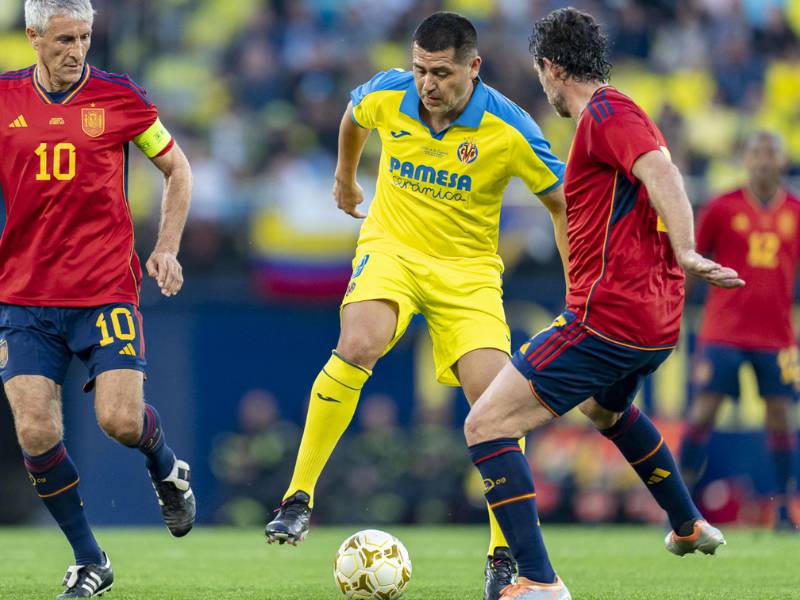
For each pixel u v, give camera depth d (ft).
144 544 113.09
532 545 57.57
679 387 159.94
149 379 164.04
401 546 65.31
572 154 58.39
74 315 65.05
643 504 156.25
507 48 196.75
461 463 159.12
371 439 159.22
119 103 66.28
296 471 71.46
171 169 69.26
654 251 57.16
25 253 65.10
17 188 64.54
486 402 58.49
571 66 59.00
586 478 157.48
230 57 199.52
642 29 205.98
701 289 159.43
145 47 199.00
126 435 64.59
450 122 69.77
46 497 65.26
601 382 58.03
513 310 168.04
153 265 67.51
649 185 54.49
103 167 65.36
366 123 73.67
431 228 71.31
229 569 88.28
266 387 166.81
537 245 170.40
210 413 165.17
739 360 120.67
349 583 64.18
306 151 188.14
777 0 211.00
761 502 157.07
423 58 66.85
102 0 194.80
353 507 156.35
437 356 72.49
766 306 120.88
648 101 202.28
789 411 122.52
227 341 166.81
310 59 198.80
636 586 75.51
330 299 170.81
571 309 57.82
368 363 70.64
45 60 64.39
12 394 64.08
